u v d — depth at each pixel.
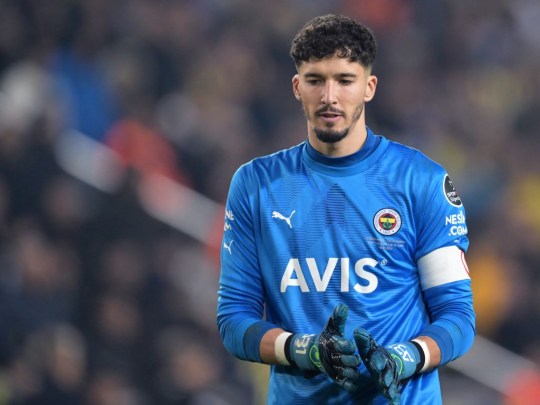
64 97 30.94
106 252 27.50
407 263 9.33
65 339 26.31
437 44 35.84
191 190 30.27
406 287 9.33
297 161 9.61
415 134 33.69
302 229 9.40
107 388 25.75
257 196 9.59
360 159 9.40
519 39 36.56
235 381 26.44
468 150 33.62
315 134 9.20
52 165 28.77
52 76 31.12
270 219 9.50
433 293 9.35
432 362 8.91
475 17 36.34
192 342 26.69
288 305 9.40
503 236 31.02
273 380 9.67
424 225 9.34
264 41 34.12
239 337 9.34
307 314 9.34
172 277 27.59
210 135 31.27
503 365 28.48
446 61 35.62
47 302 26.66
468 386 27.97
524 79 35.91
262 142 32.44
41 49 31.62
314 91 9.05
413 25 36.06
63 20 32.03
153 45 32.91
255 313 9.61
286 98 33.56
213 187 30.58
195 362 26.25
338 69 8.95
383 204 9.31
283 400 9.54
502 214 31.81
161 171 30.52
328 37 8.92
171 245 28.23
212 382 26.25
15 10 31.88
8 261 27.03
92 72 31.83
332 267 9.30
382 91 34.22
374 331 9.20
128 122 31.06
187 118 31.73
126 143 30.59
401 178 9.37
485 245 30.78
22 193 28.12
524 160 33.78
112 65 32.28
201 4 34.06
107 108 31.45
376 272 9.24
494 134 34.12
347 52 8.91
